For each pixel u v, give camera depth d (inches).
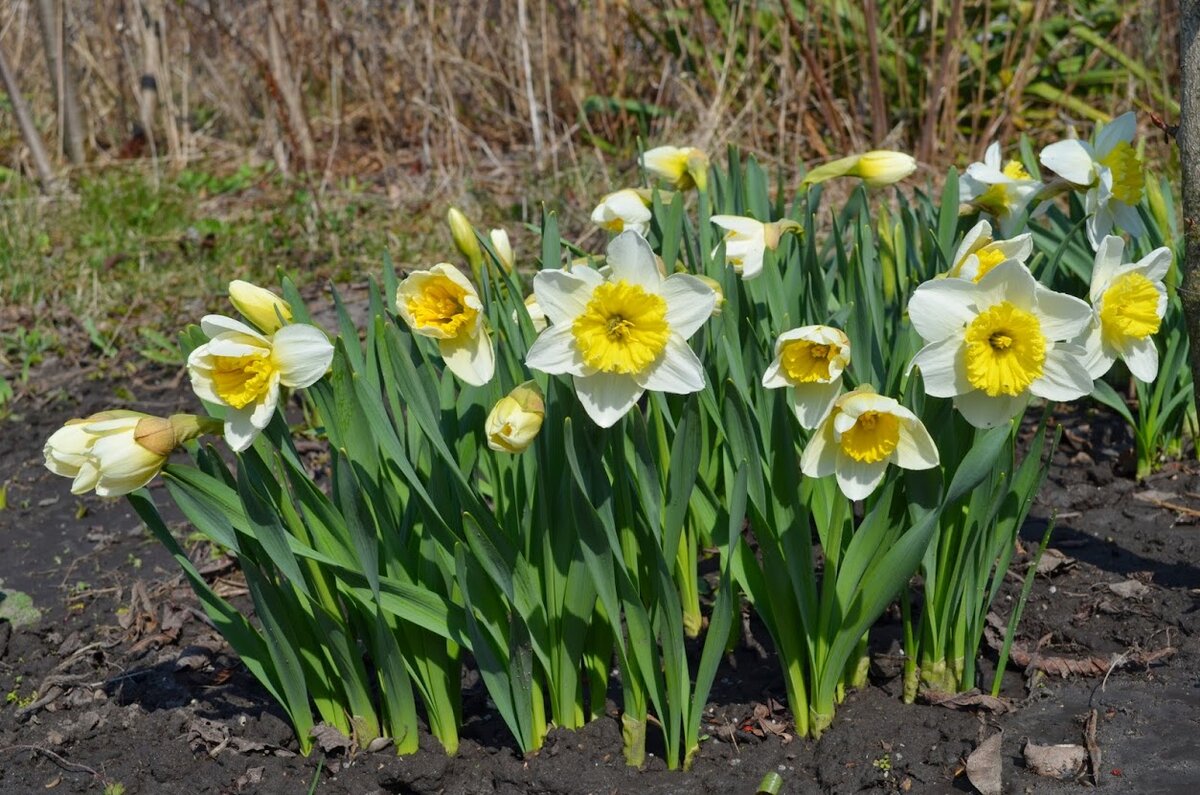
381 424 48.2
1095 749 50.7
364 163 139.8
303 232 115.0
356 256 109.7
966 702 52.6
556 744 51.6
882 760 50.8
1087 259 63.8
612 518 48.8
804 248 55.3
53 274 108.5
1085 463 66.6
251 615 61.0
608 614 49.3
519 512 50.8
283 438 49.3
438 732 52.1
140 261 111.4
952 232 55.6
